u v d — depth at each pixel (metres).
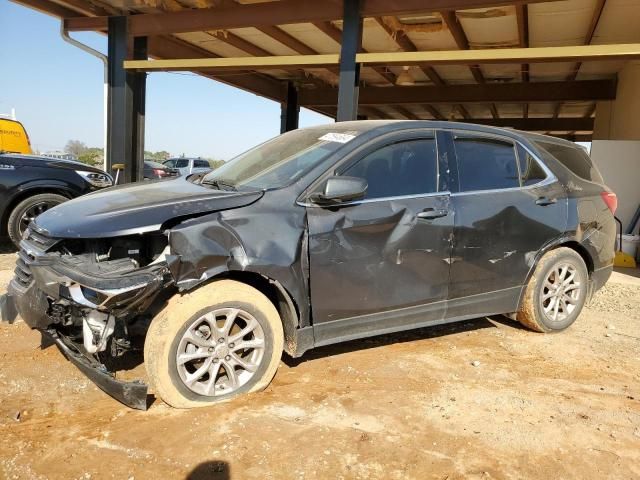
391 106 18.70
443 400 3.40
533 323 4.66
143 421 2.99
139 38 10.67
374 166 3.78
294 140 4.30
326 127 4.38
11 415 3.03
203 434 2.87
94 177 7.71
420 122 4.11
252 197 3.36
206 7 9.61
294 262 3.31
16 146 11.70
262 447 2.77
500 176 4.34
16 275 3.50
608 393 3.62
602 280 5.07
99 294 2.85
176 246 3.00
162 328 3.02
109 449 2.71
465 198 4.07
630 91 11.85
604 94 13.50
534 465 2.71
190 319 3.06
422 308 3.93
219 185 3.90
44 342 4.07
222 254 3.09
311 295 3.44
